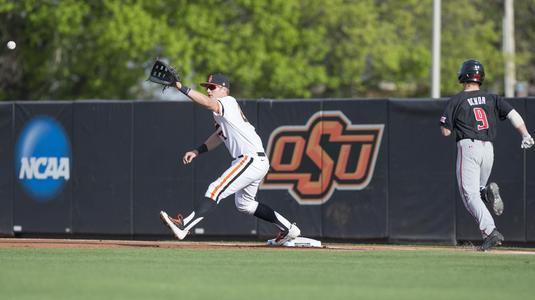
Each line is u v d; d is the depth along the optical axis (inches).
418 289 959.6
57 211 1978.3
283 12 4190.5
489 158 1470.2
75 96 4559.5
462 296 909.2
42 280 999.0
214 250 1476.4
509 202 1785.2
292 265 1206.9
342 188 1855.3
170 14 4185.5
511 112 1477.6
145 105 1939.0
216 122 1505.9
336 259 1305.4
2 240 1892.2
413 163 1824.6
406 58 4616.1
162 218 1464.1
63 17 4060.0
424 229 1817.2
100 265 1181.1
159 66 1430.9
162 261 1248.8
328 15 4375.0
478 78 1487.5
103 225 1955.0
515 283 1018.1
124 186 1946.4
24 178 1995.6
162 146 1929.1
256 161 1492.4
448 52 4753.9
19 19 4424.2
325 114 1863.9
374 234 1836.9
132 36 4008.4
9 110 2004.2
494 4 5580.7
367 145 1845.5
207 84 1517.0
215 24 4205.2
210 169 1904.5
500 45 5605.3
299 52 4320.9
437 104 1815.9
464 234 1798.7
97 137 1961.1
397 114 1833.2
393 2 4712.1
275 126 1882.4
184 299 865.5
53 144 1983.3
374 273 1109.7
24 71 4598.9
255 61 4136.3
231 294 903.7
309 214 1867.6
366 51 4399.6
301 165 1872.5
